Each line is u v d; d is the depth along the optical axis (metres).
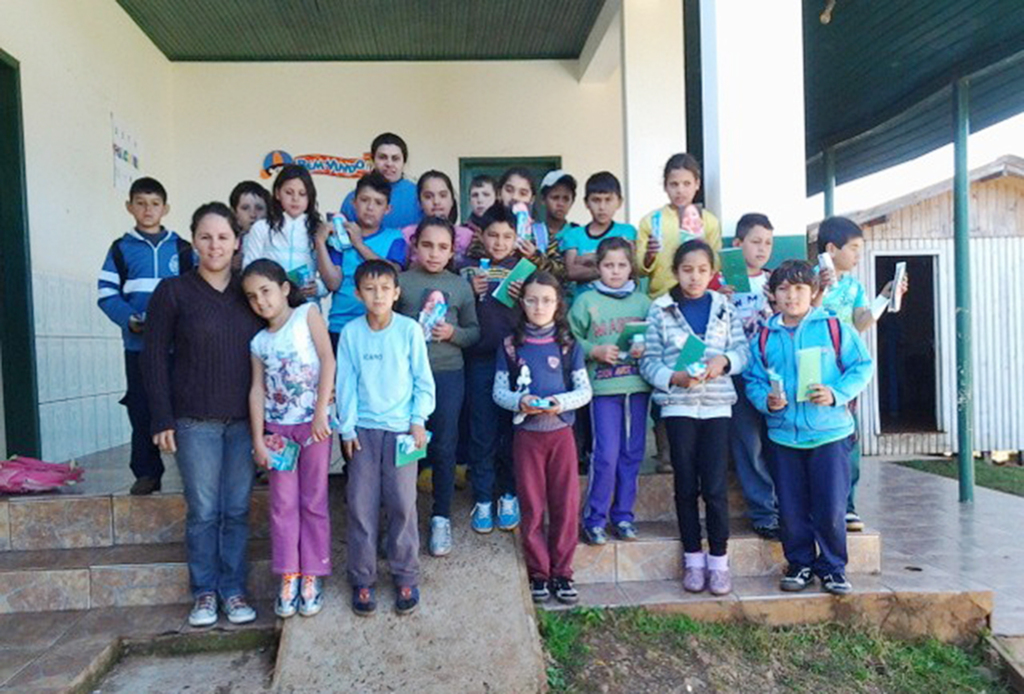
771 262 3.71
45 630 2.86
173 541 3.34
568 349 3.05
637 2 5.73
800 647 2.91
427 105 7.35
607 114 7.46
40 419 4.61
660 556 3.25
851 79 5.98
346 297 3.43
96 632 2.84
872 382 8.13
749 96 3.70
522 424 3.01
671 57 5.73
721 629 2.96
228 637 2.84
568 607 2.98
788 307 3.09
